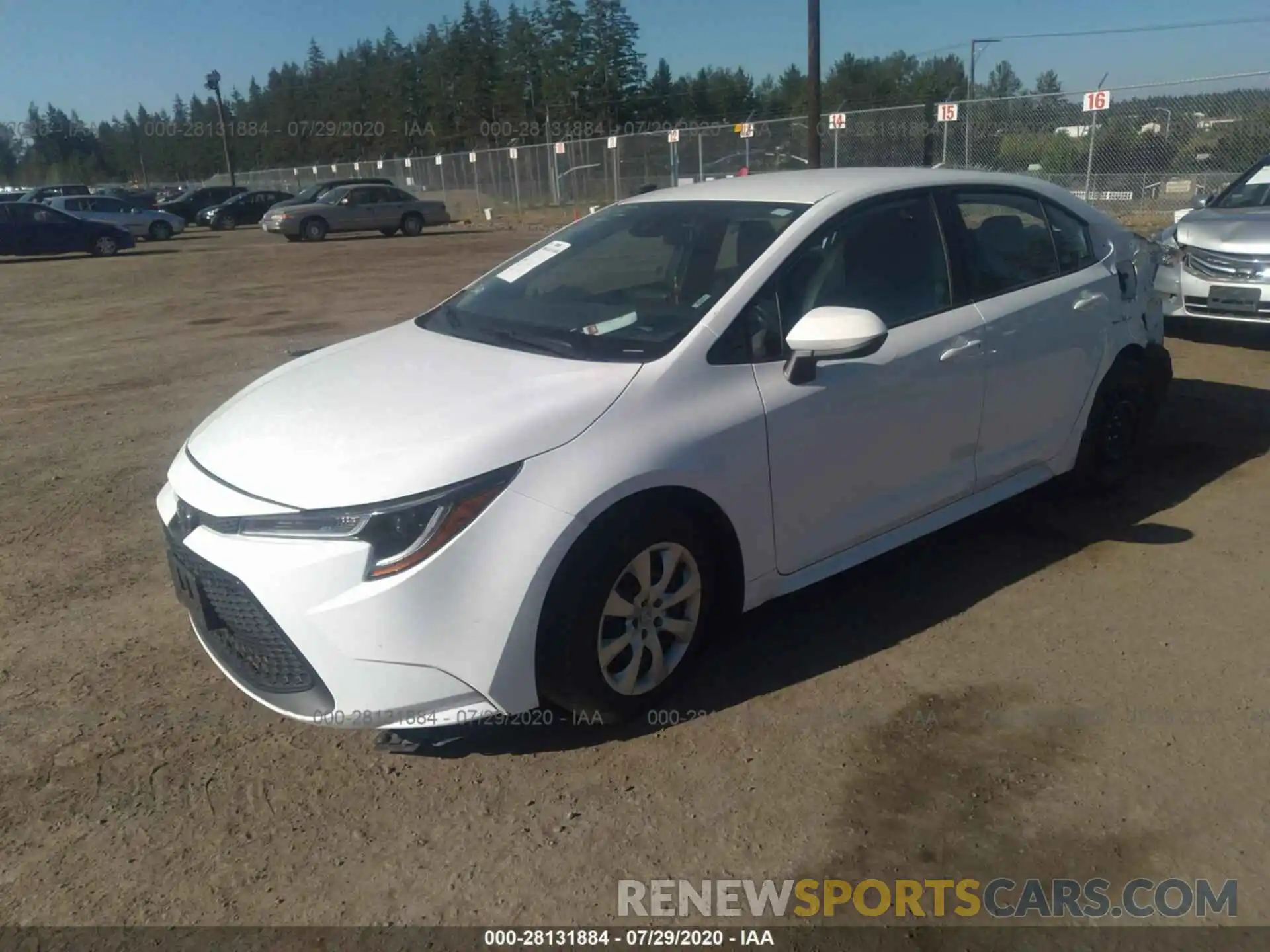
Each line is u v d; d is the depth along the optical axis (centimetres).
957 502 420
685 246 384
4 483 591
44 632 400
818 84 1753
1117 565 430
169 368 925
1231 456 559
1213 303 784
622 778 301
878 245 388
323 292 1454
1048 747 309
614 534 297
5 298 1533
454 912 253
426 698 283
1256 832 272
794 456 344
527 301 396
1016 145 1798
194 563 303
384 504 276
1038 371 433
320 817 288
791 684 347
